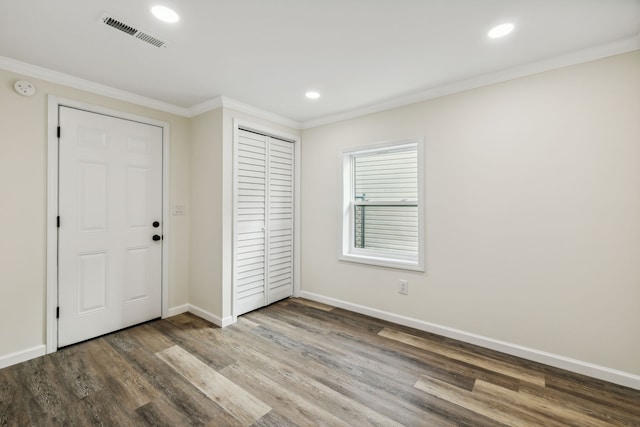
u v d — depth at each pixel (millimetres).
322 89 2668
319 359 2271
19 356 2191
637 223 1890
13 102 2164
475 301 2492
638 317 1898
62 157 2398
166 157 3061
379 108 3004
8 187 2154
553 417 1663
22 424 1600
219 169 2912
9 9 1567
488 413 1692
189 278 3271
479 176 2447
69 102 2418
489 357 2293
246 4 1550
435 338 2615
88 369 2117
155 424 1603
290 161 3691
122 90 2691
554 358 2154
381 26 1752
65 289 2424
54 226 2354
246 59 2137
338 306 3377
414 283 2828
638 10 1598
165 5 1556
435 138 2668
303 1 1529
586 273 2045
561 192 2119
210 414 1681
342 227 3326
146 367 2148
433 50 2020
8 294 2158
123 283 2775
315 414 1685
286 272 3691
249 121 3111
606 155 1970
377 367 2160
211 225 3002
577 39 1884
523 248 2268
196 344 2506
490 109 2389
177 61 2168
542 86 2174
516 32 1810
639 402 1780
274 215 3502
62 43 1920
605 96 1966
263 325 2900
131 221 2818
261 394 1856
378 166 3236
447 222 2615
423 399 1812
